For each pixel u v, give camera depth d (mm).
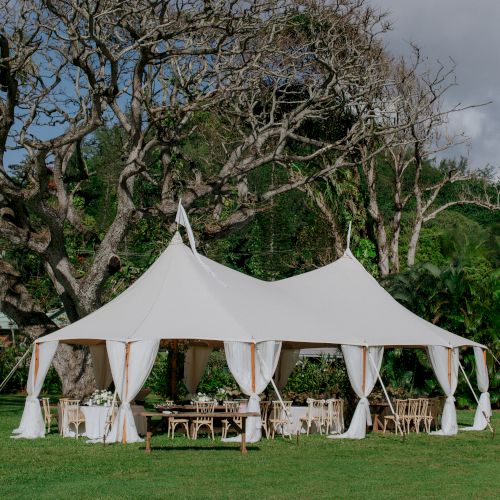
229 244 36875
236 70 21328
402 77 30297
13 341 30422
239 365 14945
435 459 13406
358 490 10180
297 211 38188
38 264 33438
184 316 15555
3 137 20094
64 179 22969
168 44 21328
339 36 25781
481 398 18812
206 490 9992
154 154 29766
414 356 24500
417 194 32781
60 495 9492
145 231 27969
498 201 33875
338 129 30469
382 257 32250
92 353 19156
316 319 17250
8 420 19281
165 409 16188
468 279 25281
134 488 10062
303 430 17359
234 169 22812
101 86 19375
